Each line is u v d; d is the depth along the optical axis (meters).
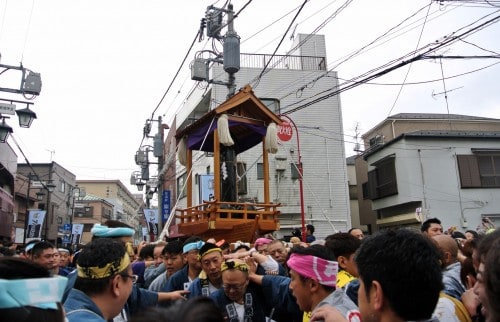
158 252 6.41
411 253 1.65
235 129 12.08
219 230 9.80
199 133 11.36
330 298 2.68
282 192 19.30
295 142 19.78
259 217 9.27
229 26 12.70
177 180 26.77
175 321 1.12
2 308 1.16
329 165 19.98
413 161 20.83
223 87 19.42
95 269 2.28
